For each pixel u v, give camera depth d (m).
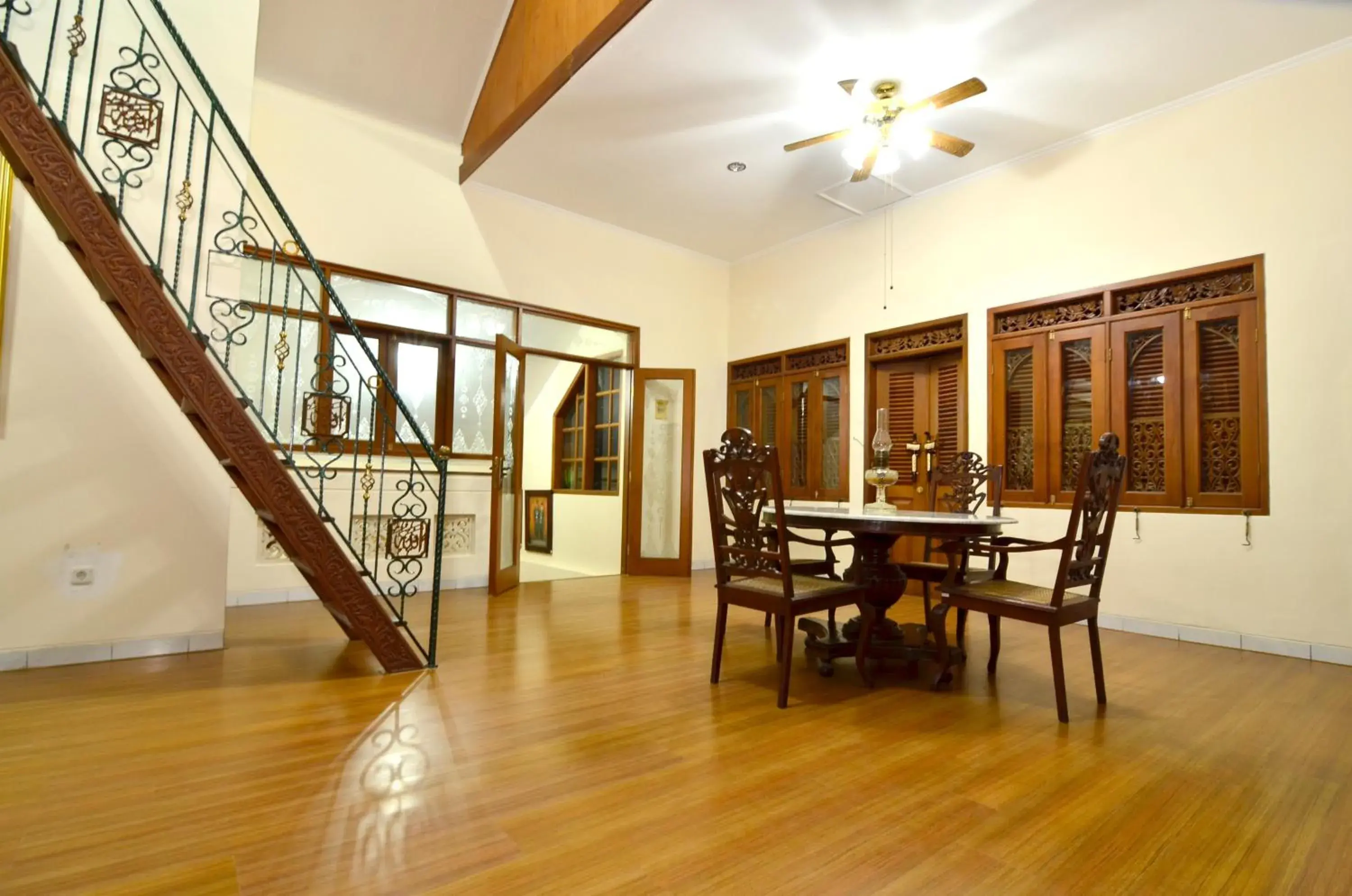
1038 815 1.66
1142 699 2.67
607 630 3.78
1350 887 1.37
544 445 8.00
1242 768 1.97
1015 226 4.77
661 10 3.34
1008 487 4.78
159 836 1.46
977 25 3.40
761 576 2.77
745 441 2.64
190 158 2.57
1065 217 4.51
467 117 5.11
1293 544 3.52
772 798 1.73
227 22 3.23
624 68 3.79
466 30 4.64
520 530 5.48
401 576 4.84
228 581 4.20
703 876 1.36
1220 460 3.84
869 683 2.77
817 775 1.88
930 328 5.30
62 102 2.84
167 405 3.04
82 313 2.86
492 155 4.84
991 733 2.24
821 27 3.45
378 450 4.77
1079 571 2.52
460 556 5.18
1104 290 4.30
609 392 6.91
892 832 1.56
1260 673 3.11
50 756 1.89
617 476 6.71
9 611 2.70
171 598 3.04
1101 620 4.20
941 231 5.23
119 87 2.66
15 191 2.73
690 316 6.80
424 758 1.93
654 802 1.69
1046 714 2.46
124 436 2.94
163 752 1.93
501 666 2.97
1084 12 3.28
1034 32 3.44
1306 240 3.53
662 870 1.38
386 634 2.81
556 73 4.01
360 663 2.96
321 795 1.68
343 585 2.72
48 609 2.77
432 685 2.65
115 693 2.45
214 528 3.14
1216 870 1.42
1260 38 3.44
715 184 5.29
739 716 2.38
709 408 6.93
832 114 4.27
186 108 3.12
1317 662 3.35
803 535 6.25
